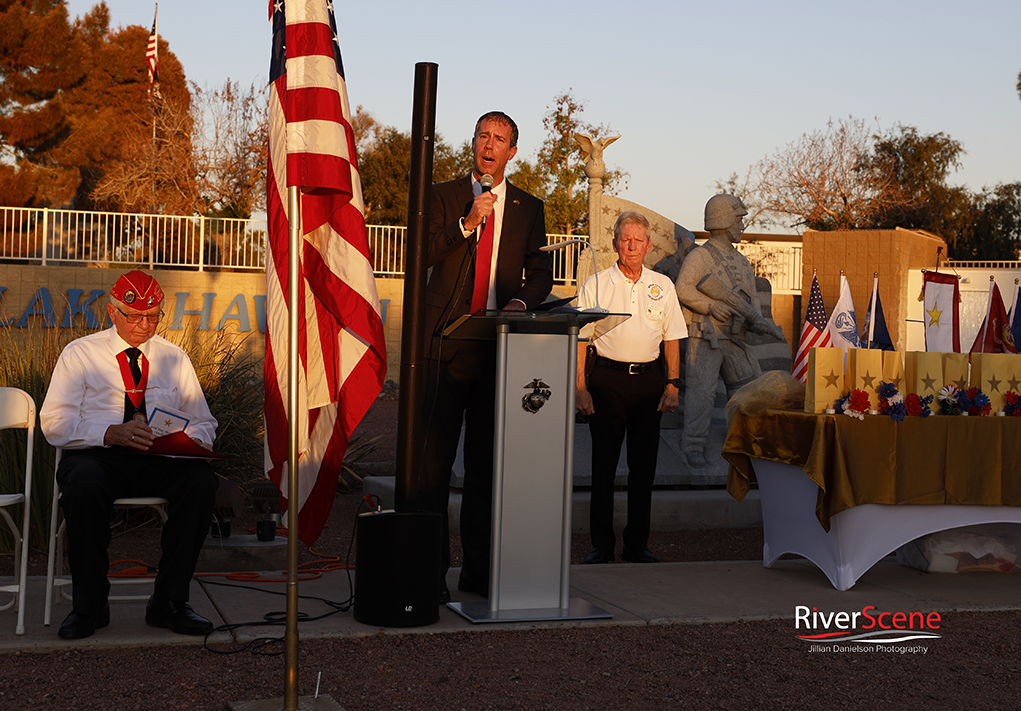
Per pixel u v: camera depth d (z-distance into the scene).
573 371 4.35
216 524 5.49
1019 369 5.46
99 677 3.35
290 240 3.12
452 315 4.64
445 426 4.68
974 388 5.29
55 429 3.97
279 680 3.37
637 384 5.69
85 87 30.36
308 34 3.24
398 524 4.07
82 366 4.21
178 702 3.13
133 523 6.18
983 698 3.47
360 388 4.26
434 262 4.38
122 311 4.25
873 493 4.98
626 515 6.87
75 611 3.79
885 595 4.96
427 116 4.07
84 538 3.76
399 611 4.04
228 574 5.08
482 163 4.67
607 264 8.20
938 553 5.61
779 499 5.45
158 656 3.61
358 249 4.06
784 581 5.21
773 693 3.44
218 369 6.65
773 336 7.91
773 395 5.47
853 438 4.95
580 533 6.80
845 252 23.03
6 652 3.60
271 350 4.16
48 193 29.75
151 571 4.97
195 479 3.89
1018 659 3.94
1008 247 40.12
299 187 3.15
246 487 6.51
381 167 36.12
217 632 3.92
